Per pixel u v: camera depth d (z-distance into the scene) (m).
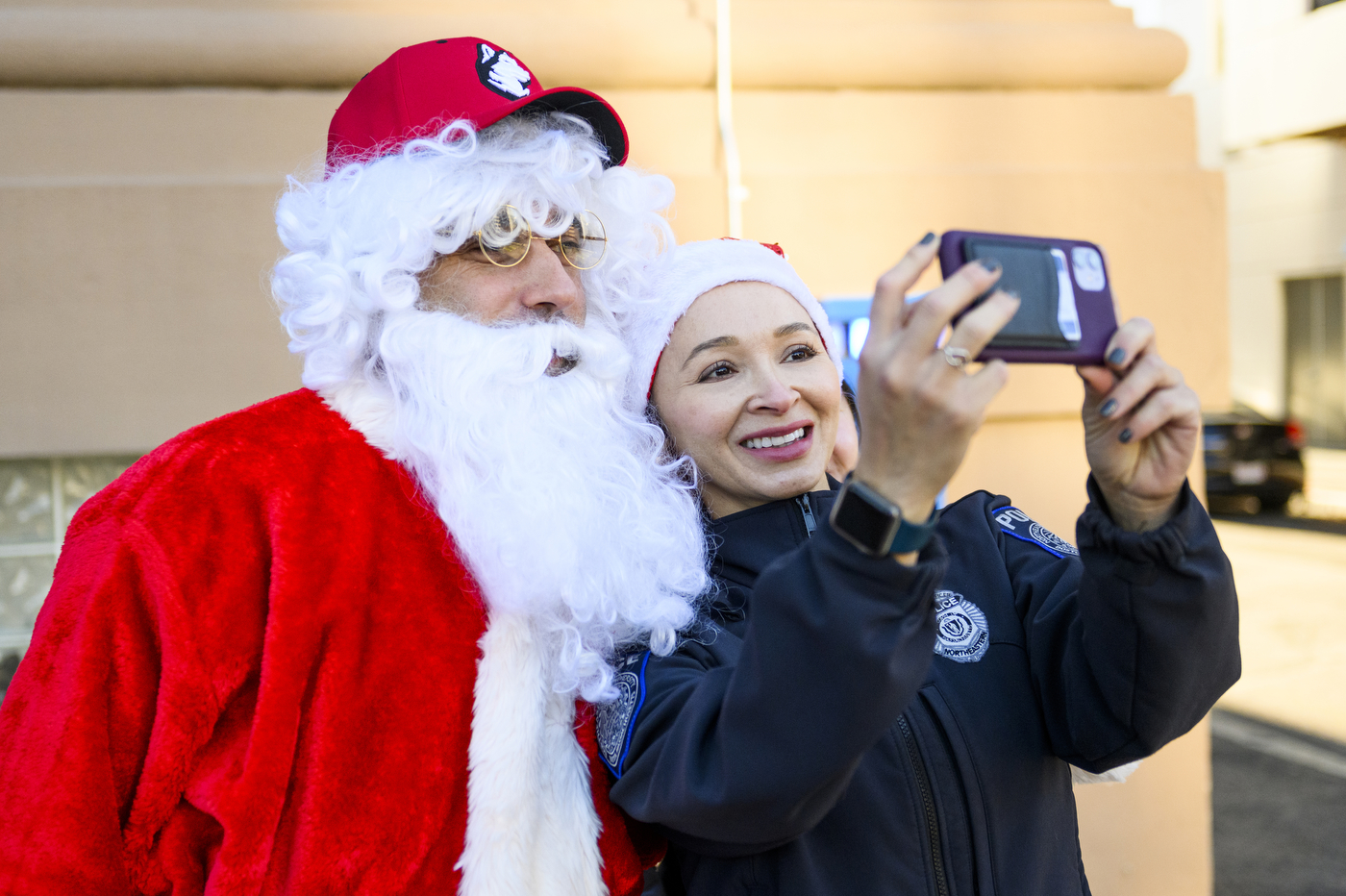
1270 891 3.18
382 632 1.07
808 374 1.25
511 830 1.06
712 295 1.27
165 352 2.31
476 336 1.18
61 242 2.27
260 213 2.34
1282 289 13.19
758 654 0.90
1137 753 1.07
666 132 2.57
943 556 0.88
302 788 1.00
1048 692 1.17
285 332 2.35
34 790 0.93
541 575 1.10
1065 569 1.23
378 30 2.40
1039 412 2.69
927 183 2.65
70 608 0.99
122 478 1.07
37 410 2.26
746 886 1.11
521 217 1.19
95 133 2.31
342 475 1.11
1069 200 2.72
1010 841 1.13
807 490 1.27
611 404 1.26
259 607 1.03
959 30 2.72
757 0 2.64
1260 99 10.53
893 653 0.84
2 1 2.28
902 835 1.10
